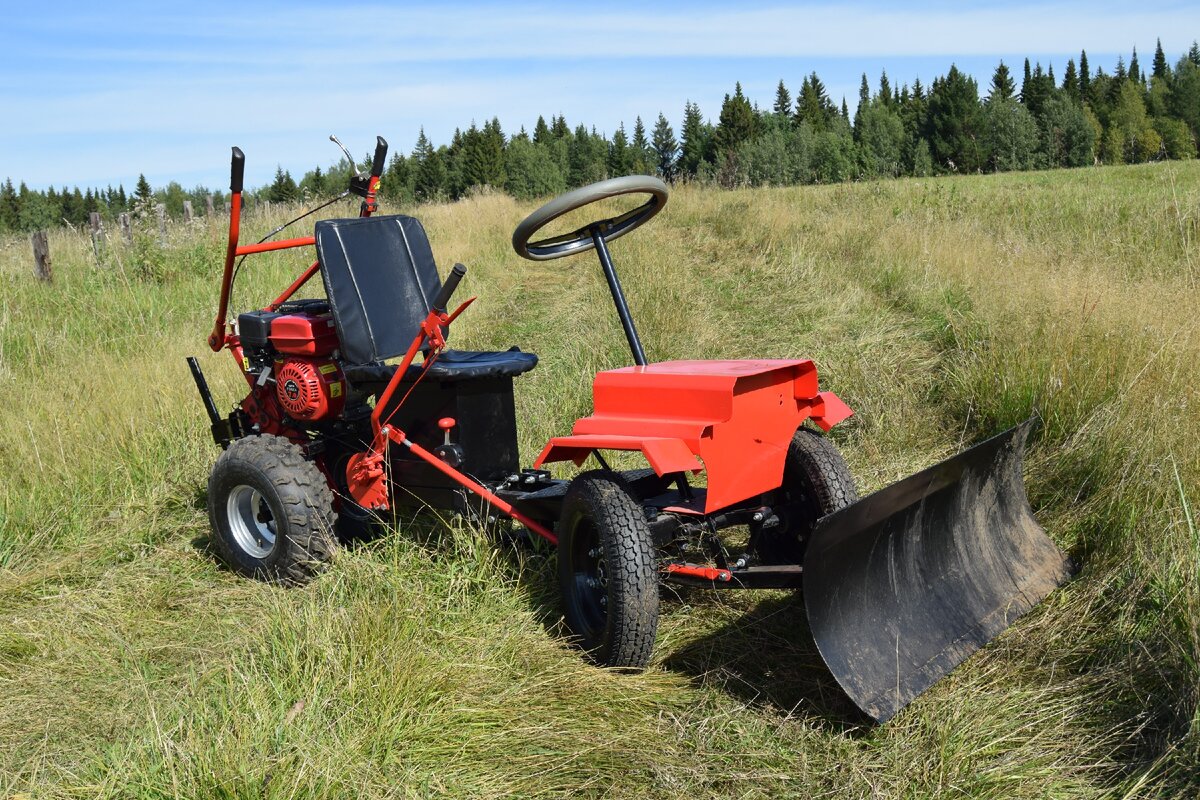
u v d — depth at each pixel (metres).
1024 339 6.12
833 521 2.94
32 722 3.45
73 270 11.83
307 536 4.38
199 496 5.69
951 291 9.19
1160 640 3.34
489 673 3.54
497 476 4.46
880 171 27.27
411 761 2.99
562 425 6.25
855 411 6.24
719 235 16.03
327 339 4.62
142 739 3.15
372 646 3.44
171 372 7.24
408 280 4.67
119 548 5.00
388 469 4.48
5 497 5.30
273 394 4.93
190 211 14.70
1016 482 3.95
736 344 8.45
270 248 4.76
